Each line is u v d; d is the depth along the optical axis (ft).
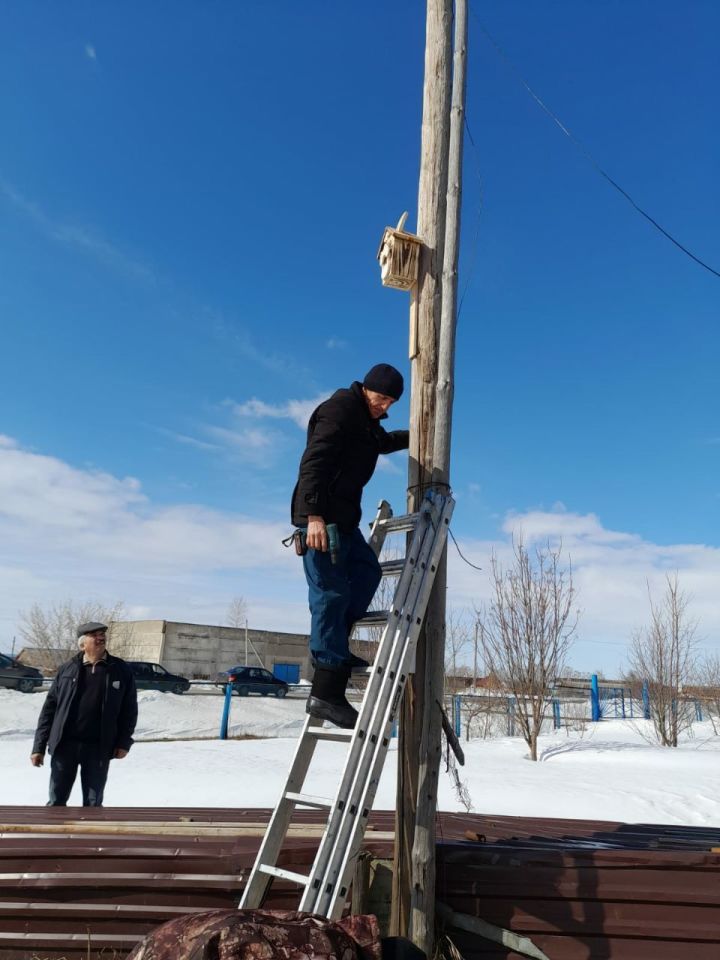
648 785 31.91
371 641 51.13
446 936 11.00
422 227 13.47
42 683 78.18
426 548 11.69
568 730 63.62
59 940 11.22
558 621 50.44
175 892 11.34
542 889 10.89
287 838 11.97
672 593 65.10
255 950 6.59
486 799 27.17
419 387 12.94
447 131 13.70
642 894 10.63
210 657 125.80
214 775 32.24
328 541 10.92
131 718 19.25
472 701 63.67
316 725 11.34
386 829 13.28
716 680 76.69
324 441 11.25
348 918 7.76
